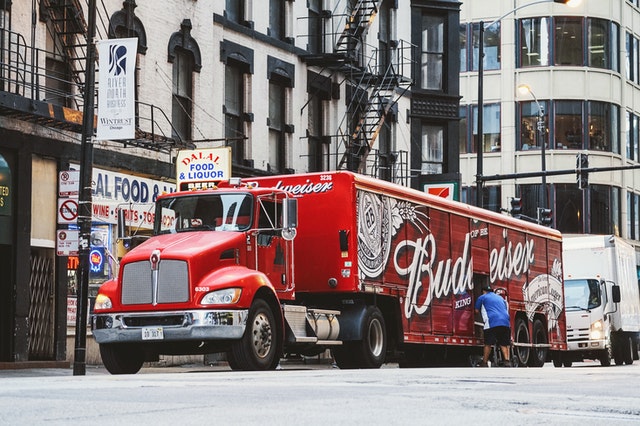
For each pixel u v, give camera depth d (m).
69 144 28.00
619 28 69.38
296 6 38.66
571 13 67.12
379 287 23.14
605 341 37.81
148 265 19.12
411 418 8.24
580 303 37.94
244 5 36.03
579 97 66.81
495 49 68.00
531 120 67.06
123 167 29.62
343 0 41.31
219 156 29.83
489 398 10.45
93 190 28.31
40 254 27.48
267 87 36.81
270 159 37.22
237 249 19.86
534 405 9.71
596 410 9.31
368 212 22.89
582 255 38.41
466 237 27.66
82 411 8.41
